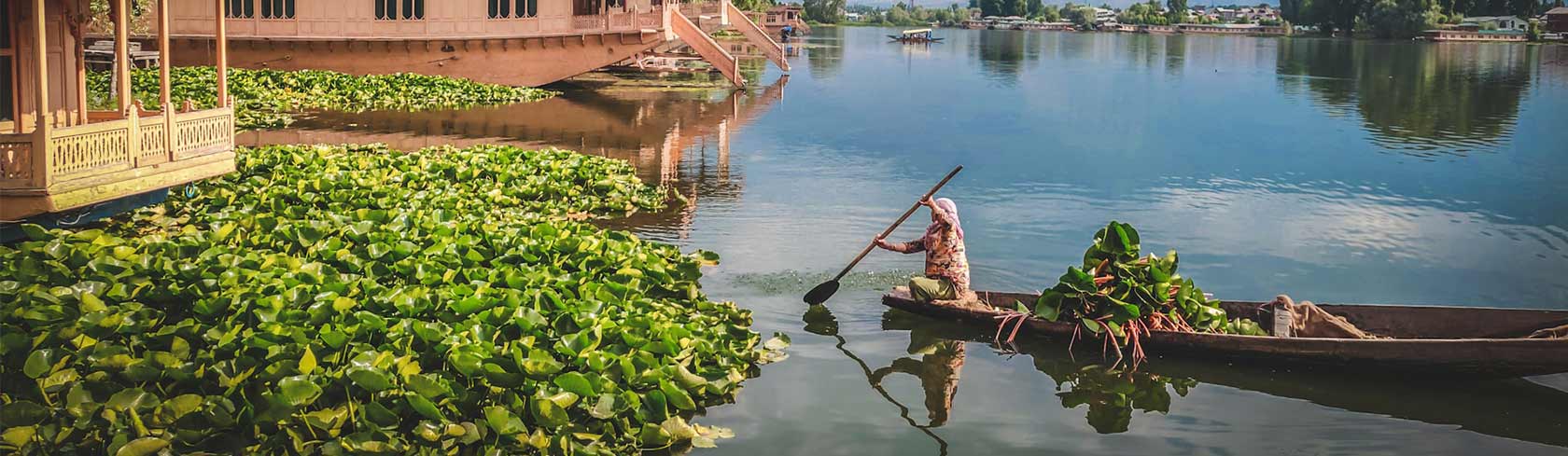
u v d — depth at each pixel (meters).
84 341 7.99
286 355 7.77
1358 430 8.30
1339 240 14.59
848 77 42.94
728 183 18.47
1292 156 22.36
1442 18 99.94
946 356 9.80
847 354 9.80
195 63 32.97
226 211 13.24
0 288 8.85
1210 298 10.45
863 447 7.88
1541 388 9.16
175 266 9.64
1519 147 23.94
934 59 58.31
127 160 11.17
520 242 11.48
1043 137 25.05
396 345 8.06
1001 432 8.23
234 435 7.18
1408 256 13.76
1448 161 21.75
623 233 12.40
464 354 7.84
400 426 7.49
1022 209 16.38
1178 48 78.00
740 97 34.03
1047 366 9.61
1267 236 14.73
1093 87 39.75
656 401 8.05
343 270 10.33
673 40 36.34
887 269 12.58
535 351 8.05
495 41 34.03
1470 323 9.80
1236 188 18.41
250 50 33.09
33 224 10.43
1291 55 65.81
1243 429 8.32
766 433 8.09
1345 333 10.00
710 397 8.73
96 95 25.69
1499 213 16.58
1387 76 46.84
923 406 8.68
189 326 8.29
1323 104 33.34
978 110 30.83
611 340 8.84
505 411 7.39
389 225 11.91
